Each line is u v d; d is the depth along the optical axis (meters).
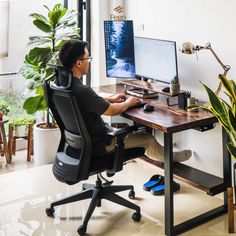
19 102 4.29
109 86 3.78
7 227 2.86
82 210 3.12
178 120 2.76
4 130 3.99
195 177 3.01
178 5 3.46
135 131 3.04
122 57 3.54
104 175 3.74
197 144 3.52
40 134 3.98
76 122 2.63
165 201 2.76
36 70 3.84
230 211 2.80
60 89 2.62
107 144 2.77
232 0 3.03
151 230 2.84
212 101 2.74
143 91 3.40
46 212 3.02
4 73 4.16
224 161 2.96
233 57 3.10
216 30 3.18
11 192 3.41
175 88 3.07
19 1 4.08
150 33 3.81
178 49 3.54
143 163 3.98
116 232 2.81
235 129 2.64
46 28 3.80
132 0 3.98
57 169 2.83
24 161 4.14
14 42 4.14
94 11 4.28
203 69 3.33
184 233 2.81
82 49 2.69
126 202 2.94
